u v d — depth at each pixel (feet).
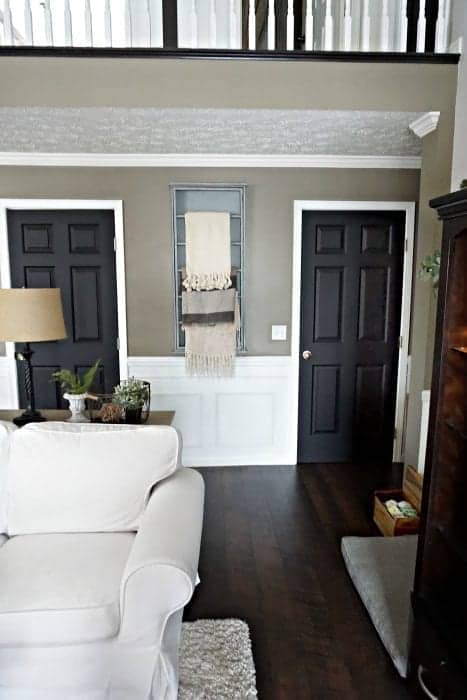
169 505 5.77
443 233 5.07
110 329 12.25
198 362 11.89
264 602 7.21
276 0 8.66
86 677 4.96
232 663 5.94
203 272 11.46
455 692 4.79
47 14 8.15
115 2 10.04
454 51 8.59
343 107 8.59
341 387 12.66
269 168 11.53
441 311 5.12
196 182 11.48
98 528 6.16
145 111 8.54
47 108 8.37
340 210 11.89
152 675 4.91
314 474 12.01
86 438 6.43
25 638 4.84
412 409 9.70
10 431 6.68
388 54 8.46
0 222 11.48
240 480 11.62
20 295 8.18
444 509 5.31
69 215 11.79
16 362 12.14
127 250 11.66
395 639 6.27
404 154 11.34
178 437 6.63
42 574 5.27
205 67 8.36
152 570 4.75
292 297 12.00
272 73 8.44
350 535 9.11
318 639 6.48
